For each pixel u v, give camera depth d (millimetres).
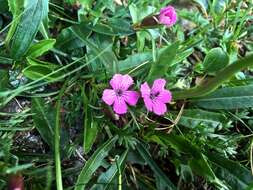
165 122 151
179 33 164
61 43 147
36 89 142
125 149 145
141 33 154
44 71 139
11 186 114
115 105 135
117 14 158
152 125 145
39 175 131
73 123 145
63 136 138
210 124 149
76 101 144
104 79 145
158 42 162
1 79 136
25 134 140
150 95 137
